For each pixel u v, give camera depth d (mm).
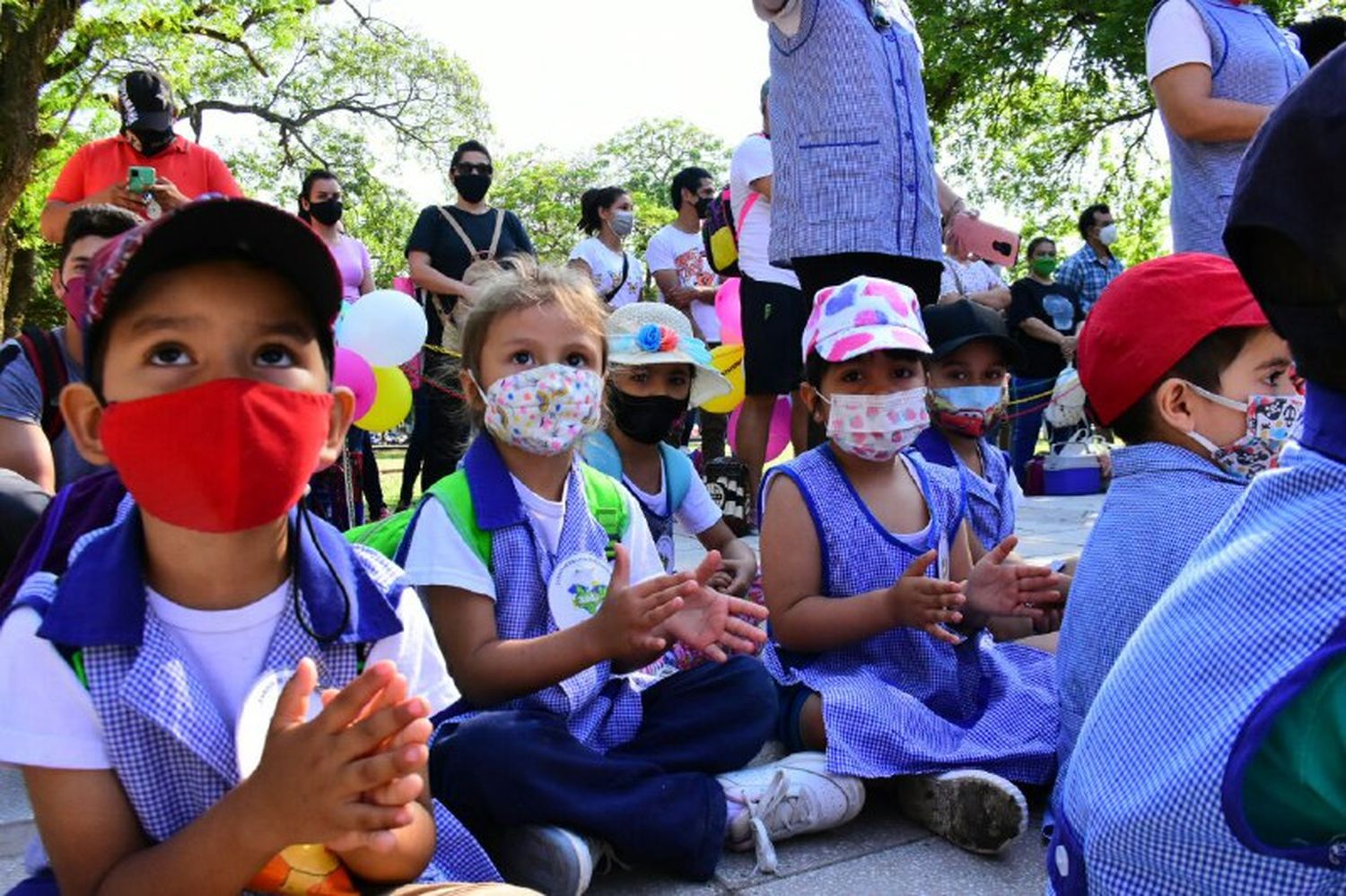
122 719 1290
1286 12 13422
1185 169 3439
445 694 1562
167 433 1192
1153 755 1003
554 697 2160
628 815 1962
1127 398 2027
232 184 4719
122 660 1302
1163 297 1971
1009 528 3193
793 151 3498
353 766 1097
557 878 1879
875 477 2672
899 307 2605
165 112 4527
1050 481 7820
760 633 2080
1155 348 1969
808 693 2463
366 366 4066
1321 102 896
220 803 1169
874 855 2166
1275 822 951
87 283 1246
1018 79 16172
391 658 1489
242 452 1199
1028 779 2332
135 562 1342
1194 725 970
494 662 2076
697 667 2369
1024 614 2525
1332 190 887
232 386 1201
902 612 2338
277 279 1248
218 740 1324
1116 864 1036
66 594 1299
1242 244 992
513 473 2346
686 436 8148
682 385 3078
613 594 1990
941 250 3658
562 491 2385
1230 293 1919
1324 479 969
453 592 2166
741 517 4504
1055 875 1168
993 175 19297
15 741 1266
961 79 16234
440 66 24500
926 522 2686
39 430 2889
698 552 5266
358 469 5836
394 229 27547
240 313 1234
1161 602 1115
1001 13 15586
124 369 1225
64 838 1288
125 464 1221
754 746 2273
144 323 1213
